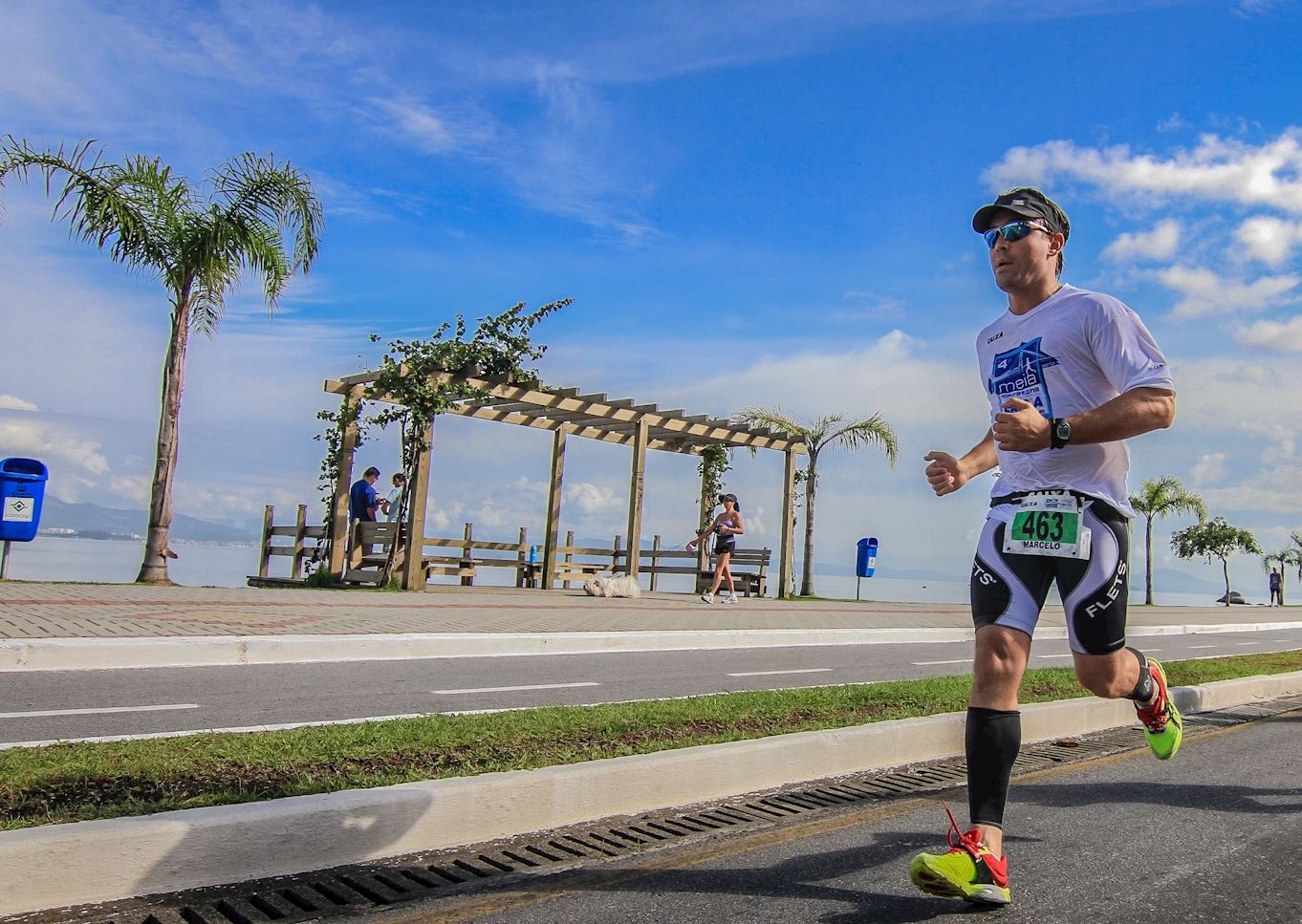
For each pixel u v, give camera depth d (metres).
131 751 4.61
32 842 3.21
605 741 5.32
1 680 7.47
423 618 12.39
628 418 21.36
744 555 25.25
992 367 3.83
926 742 6.10
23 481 14.70
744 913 3.29
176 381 15.14
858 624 16.81
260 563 20.94
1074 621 3.51
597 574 22.55
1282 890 3.63
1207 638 20.09
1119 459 3.57
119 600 11.85
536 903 3.39
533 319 18.20
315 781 4.25
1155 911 3.37
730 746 5.15
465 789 4.12
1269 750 6.53
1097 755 6.32
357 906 3.36
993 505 3.68
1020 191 3.76
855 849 4.07
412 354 17.84
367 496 19.00
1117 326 3.43
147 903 3.31
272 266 15.48
